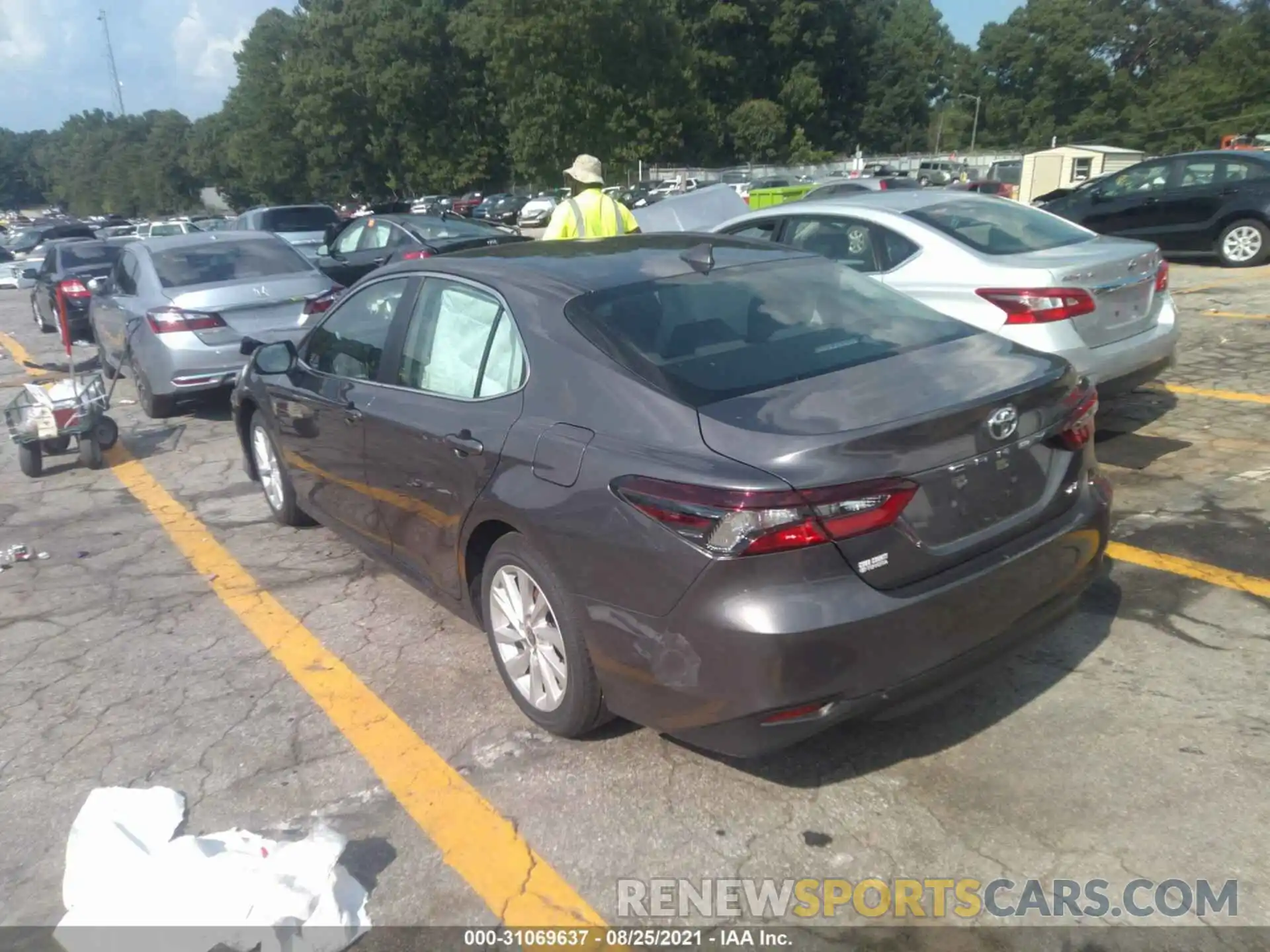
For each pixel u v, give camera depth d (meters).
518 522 3.33
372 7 63.81
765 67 73.31
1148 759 3.24
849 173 46.00
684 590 2.82
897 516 2.82
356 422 4.40
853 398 3.01
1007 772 3.23
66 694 4.17
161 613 4.92
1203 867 2.79
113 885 2.86
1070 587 3.33
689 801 3.21
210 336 8.27
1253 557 4.56
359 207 67.75
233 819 3.25
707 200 9.45
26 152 189.12
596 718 3.37
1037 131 82.81
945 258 5.86
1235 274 12.55
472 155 65.25
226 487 6.97
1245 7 78.69
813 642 2.71
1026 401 3.13
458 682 4.06
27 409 7.21
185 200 119.00
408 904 2.85
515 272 3.85
